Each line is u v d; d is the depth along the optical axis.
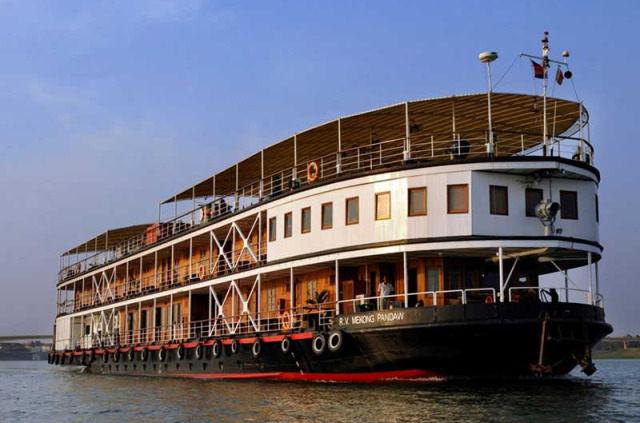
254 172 39.84
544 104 27.53
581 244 27.25
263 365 32.19
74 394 33.00
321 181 30.22
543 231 27.05
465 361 25.53
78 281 60.38
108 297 54.28
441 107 28.66
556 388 24.92
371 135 32.81
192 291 40.31
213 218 38.97
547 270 32.41
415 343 25.56
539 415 19.03
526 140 32.56
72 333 59.56
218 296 42.06
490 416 18.91
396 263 29.91
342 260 29.50
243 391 27.59
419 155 33.88
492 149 26.80
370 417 19.39
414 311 25.45
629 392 24.86
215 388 29.80
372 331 26.31
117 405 26.36
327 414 20.30
